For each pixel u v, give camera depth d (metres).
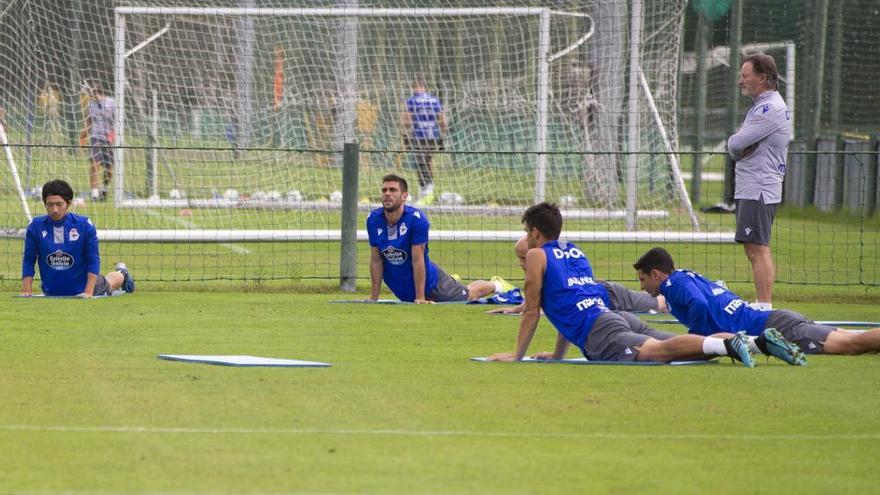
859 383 27.28
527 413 23.67
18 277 52.12
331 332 36.25
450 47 82.31
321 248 66.06
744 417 23.52
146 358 30.08
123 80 72.38
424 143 82.12
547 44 73.94
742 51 96.31
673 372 28.75
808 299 48.78
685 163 115.44
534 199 73.56
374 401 24.67
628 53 76.69
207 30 81.12
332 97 82.88
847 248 66.06
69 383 26.28
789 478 19.05
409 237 44.78
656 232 69.38
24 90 74.00
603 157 77.25
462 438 21.45
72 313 39.62
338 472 18.98
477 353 32.31
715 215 82.31
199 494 17.67
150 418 22.72
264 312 41.06
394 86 82.81
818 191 87.25
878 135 89.50
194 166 83.56
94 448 20.33
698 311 31.77
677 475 19.12
